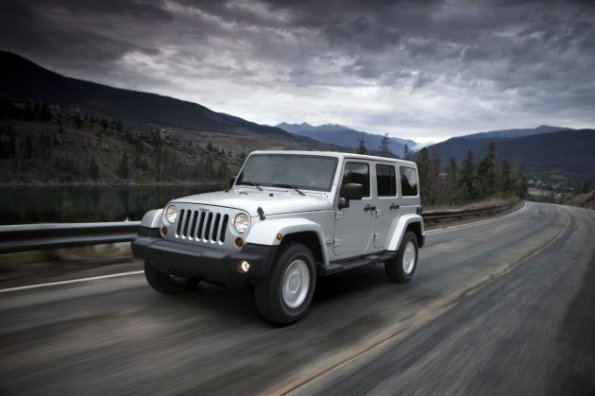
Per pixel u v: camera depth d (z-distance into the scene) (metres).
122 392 3.12
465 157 79.94
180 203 4.94
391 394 3.37
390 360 4.00
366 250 6.20
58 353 3.72
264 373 3.56
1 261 7.19
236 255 4.32
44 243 7.01
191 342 4.12
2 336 4.05
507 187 112.00
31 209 132.00
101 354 3.74
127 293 5.61
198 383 3.32
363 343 4.38
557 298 6.89
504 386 3.66
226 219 4.57
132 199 166.38
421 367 3.90
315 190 5.54
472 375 3.82
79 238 7.59
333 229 5.46
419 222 7.45
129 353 3.79
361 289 6.60
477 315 5.65
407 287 6.92
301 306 4.82
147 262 5.27
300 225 4.70
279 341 4.27
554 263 10.47
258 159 6.21
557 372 4.02
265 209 4.60
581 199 116.06
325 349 4.15
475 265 9.55
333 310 5.41
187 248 4.64
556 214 38.06
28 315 4.65
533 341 4.81
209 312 4.99
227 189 6.14
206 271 4.39
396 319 5.23
